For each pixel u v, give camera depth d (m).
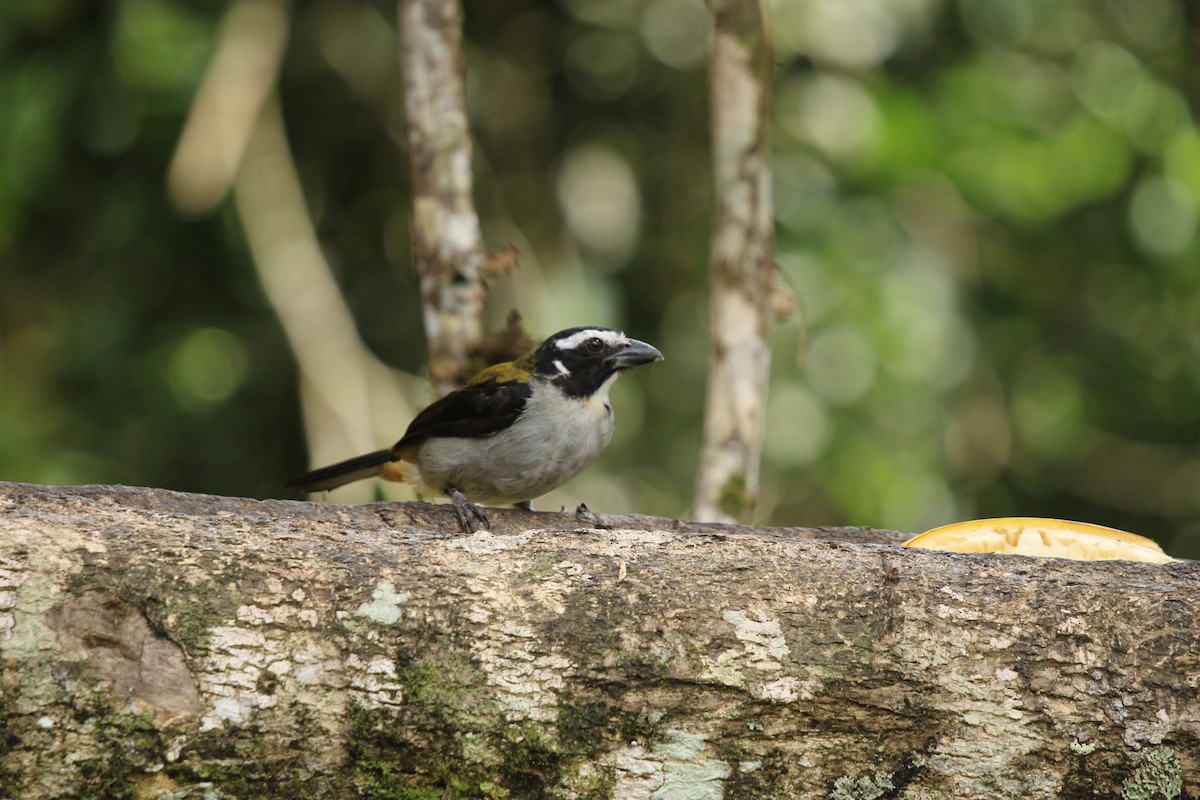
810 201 14.27
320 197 16.91
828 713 5.14
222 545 5.14
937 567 5.50
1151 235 14.69
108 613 4.92
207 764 4.86
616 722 5.07
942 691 5.15
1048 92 15.16
